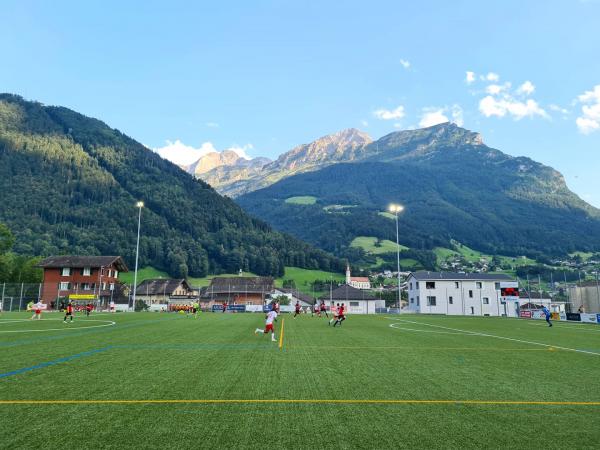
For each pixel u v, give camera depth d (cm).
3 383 971
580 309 5647
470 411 768
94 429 646
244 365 1237
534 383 1027
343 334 2364
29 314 4759
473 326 3422
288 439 609
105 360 1317
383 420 706
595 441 618
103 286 7794
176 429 648
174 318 4084
